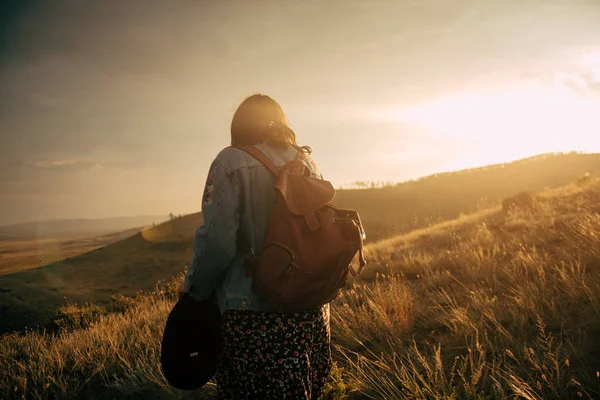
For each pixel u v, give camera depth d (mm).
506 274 5449
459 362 3293
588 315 3523
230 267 1941
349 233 1966
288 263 1755
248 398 1938
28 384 4176
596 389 2537
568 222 8023
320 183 2029
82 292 41219
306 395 1927
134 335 5555
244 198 1912
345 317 4785
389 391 2895
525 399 2637
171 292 10523
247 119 2137
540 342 3205
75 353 4902
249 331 1918
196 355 2123
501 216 14383
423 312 4551
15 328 27500
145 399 3633
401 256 9281
